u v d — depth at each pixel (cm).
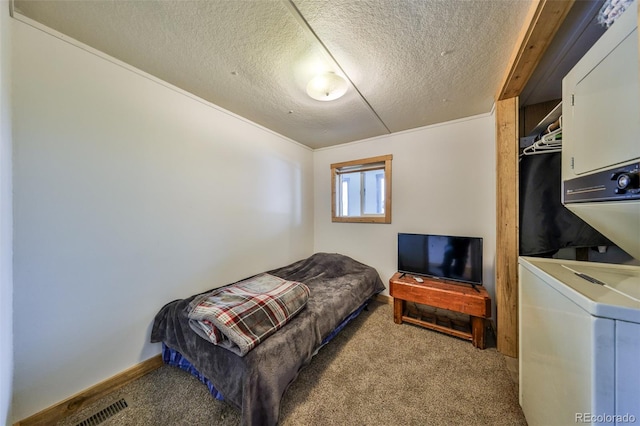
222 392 135
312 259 330
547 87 191
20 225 124
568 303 87
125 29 134
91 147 150
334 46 148
